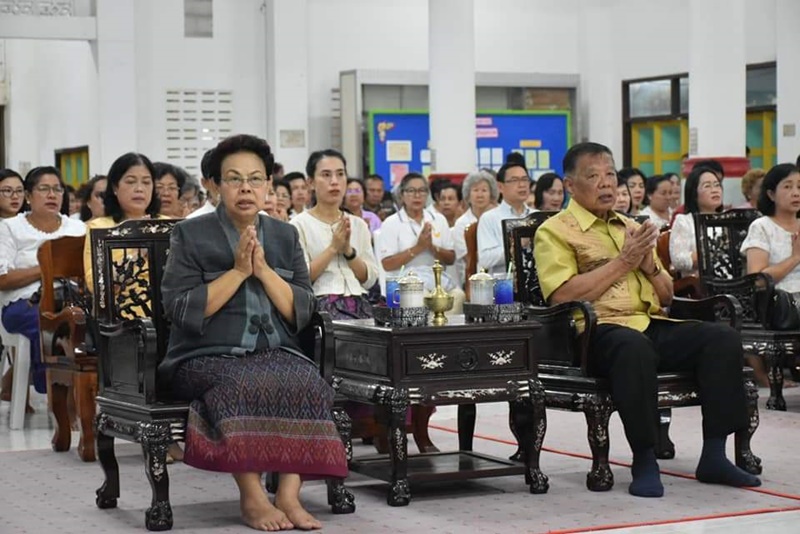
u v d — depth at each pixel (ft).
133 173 21.06
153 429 15.06
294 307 15.83
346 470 15.14
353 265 20.67
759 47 51.67
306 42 53.78
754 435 21.12
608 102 57.57
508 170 26.27
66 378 20.70
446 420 23.86
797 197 24.09
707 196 26.94
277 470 14.74
